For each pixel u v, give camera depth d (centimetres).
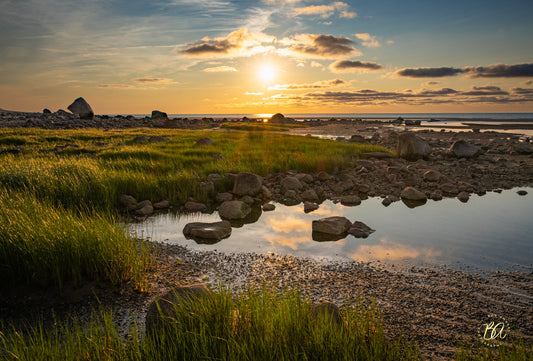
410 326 477
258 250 773
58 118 6131
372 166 1842
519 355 343
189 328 379
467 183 1493
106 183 1145
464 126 7300
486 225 948
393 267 680
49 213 728
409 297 561
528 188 1474
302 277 638
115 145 2325
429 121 10638
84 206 1011
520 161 2205
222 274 650
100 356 345
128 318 498
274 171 1686
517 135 4616
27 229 618
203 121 7900
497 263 695
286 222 998
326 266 686
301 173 1639
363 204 1220
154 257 721
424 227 935
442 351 420
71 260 586
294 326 371
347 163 1831
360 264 695
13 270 571
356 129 6738
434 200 1277
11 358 340
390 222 986
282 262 706
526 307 530
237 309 415
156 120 7094
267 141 2950
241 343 355
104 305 533
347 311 404
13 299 535
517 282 614
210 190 1280
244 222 999
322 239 847
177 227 944
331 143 2827
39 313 507
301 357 343
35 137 2598
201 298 406
